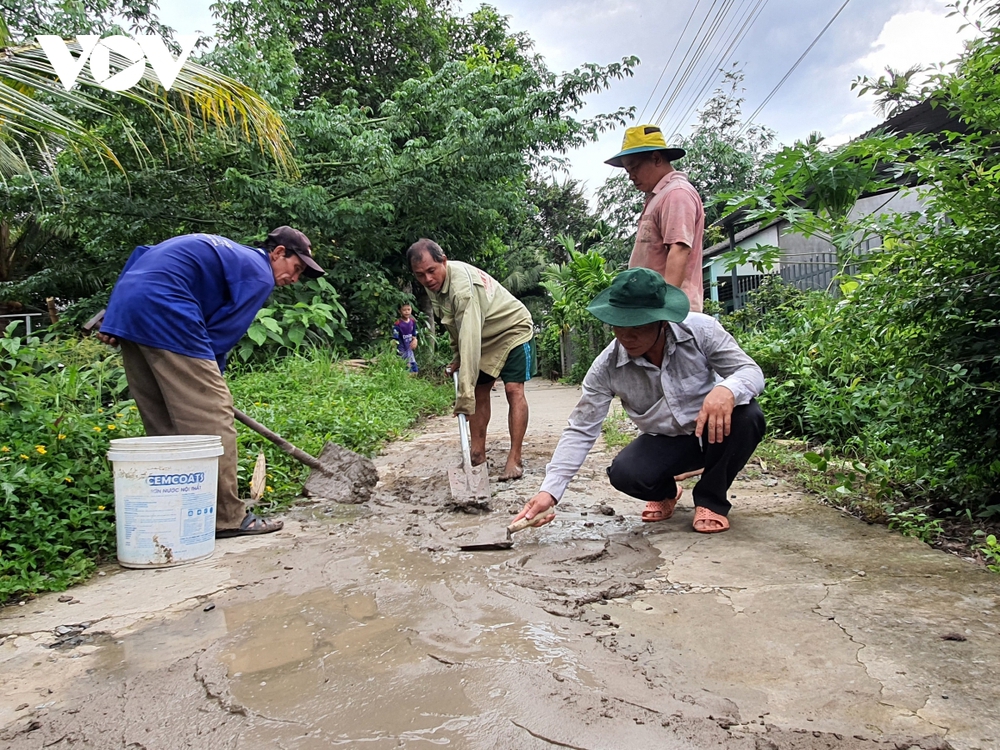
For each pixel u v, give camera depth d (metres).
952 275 2.77
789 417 4.96
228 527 3.20
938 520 2.74
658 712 1.47
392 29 17.06
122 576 2.66
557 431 6.47
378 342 11.70
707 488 2.86
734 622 1.93
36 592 2.49
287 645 1.91
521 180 13.46
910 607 1.97
